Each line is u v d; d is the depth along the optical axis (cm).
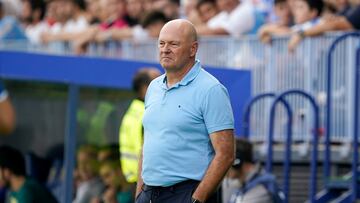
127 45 2491
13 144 2425
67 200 2189
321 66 2198
